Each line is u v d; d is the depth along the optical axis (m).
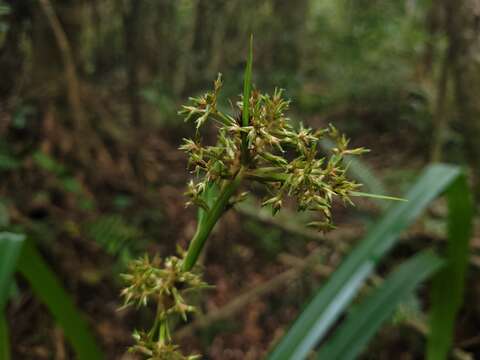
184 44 6.00
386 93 5.80
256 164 0.75
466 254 1.60
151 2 4.78
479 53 3.35
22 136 3.12
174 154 4.16
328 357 1.45
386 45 6.68
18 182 2.96
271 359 1.36
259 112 0.70
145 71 4.88
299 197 0.71
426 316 2.80
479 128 3.35
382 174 4.28
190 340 2.79
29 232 2.74
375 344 2.70
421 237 3.21
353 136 5.53
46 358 2.50
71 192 3.02
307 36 7.78
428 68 5.89
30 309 2.61
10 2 2.99
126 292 0.76
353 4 7.39
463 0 3.34
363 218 3.53
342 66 6.64
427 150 4.73
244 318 3.01
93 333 2.64
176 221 3.38
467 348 2.69
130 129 3.78
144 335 0.77
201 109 0.71
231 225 3.57
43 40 3.19
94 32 4.65
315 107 6.05
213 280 3.23
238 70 6.09
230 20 6.34
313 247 3.54
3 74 3.11
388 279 1.59
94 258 2.83
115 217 2.75
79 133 3.30
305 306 1.46
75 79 3.28
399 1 6.96
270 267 3.38
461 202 1.56
